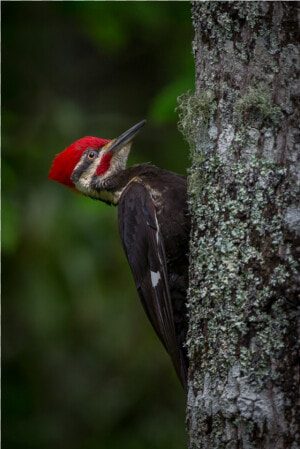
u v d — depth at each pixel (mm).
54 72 12992
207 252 6234
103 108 13117
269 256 5844
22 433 12281
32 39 12930
